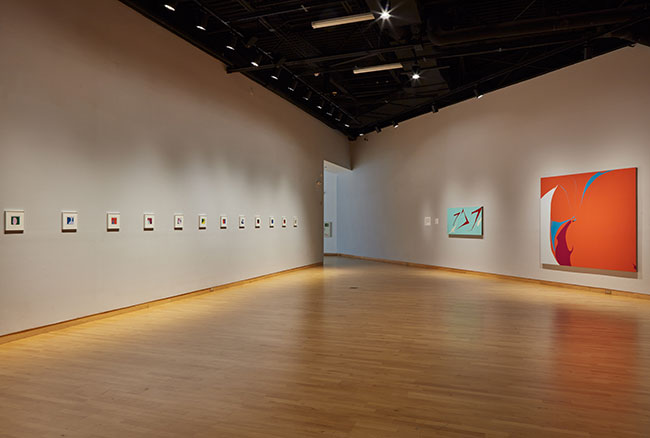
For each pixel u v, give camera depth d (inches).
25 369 140.7
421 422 101.9
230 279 322.3
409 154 493.4
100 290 214.5
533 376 134.4
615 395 119.3
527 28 257.3
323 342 173.5
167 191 259.6
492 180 387.2
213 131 302.8
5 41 173.3
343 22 248.2
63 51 196.9
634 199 276.7
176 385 126.3
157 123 252.2
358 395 118.6
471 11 281.7
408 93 429.1
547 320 213.2
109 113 220.4
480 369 140.9
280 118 402.0
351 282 352.8
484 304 255.9
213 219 303.3
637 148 276.7
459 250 424.5
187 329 195.0
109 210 219.9
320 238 495.8
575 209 312.0
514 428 99.0
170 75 263.0
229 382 128.7
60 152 194.9
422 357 153.7
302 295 288.2
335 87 425.7
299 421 102.3
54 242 191.9
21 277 178.2
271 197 384.5
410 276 393.4
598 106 299.0
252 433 96.1
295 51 341.7
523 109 356.5
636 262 276.1
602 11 241.8
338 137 550.0
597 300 269.6
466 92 421.4
